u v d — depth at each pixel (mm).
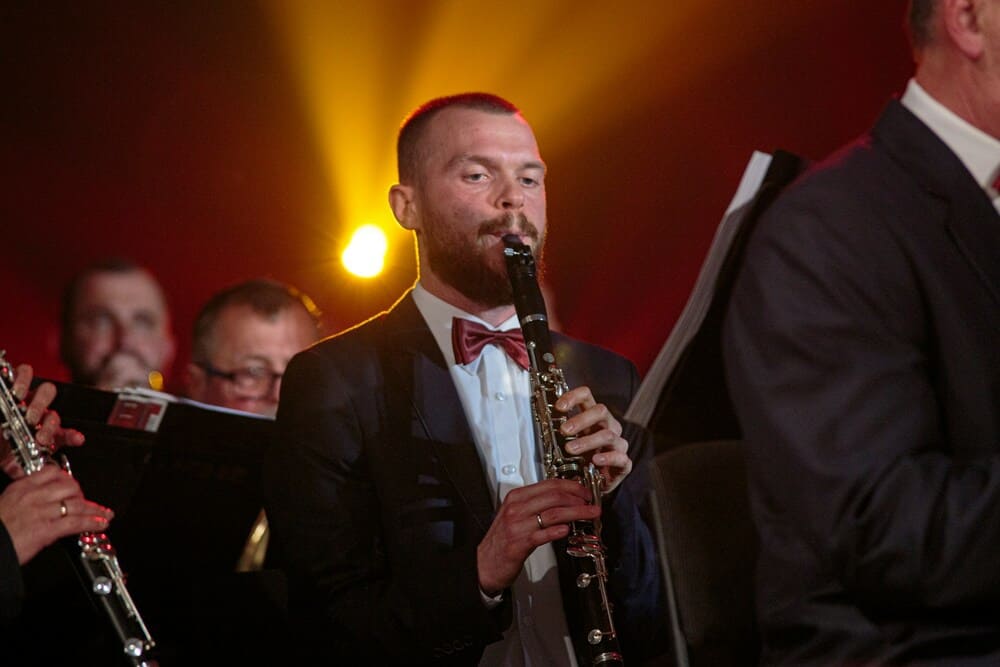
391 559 8836
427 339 9539
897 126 7188
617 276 18031
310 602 9016
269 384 13422
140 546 9750
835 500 6516
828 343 6734
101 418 9422
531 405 9078
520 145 9625
